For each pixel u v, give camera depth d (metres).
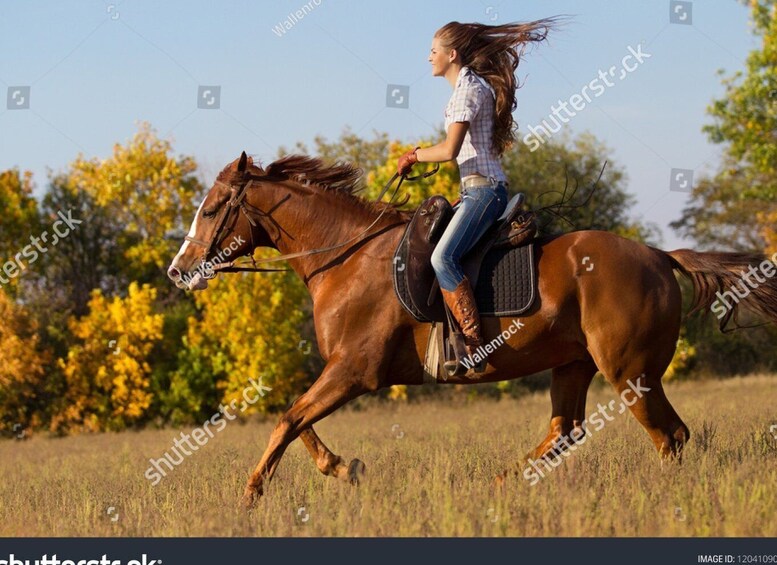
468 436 17.53
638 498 8.45
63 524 9.12
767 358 48.53
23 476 16.50
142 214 47.44
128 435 34.59
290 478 11.14
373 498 8.82
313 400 9.73
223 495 9.97
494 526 7.85
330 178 10.53
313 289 10.25
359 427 25.06
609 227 42.12
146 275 49.97
